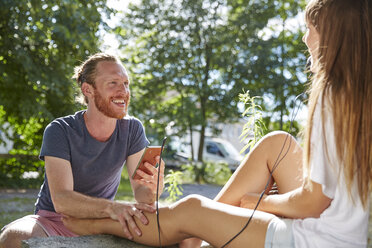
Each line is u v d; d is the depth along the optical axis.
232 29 13.99
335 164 1.49
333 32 1.53
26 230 2.35
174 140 14.80
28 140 10.91
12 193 9.33
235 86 13.22
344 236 1.50
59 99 9.35
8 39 8.64
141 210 1.94
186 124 14.27
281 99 12.30
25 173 11.25
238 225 1.68
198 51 14.14
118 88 2.54
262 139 1.97
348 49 1.50
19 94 9.19
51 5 8.18
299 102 1.86
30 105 9.08
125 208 1.96
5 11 8.23
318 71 1.57
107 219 2.05
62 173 2.40
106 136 2.59
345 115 1.47
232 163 16.45
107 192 2.70
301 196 1.58
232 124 14.45
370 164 1.47
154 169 2.31
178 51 14.15
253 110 2.93
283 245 1.56
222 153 17.11
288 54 12.88
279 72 12.75
